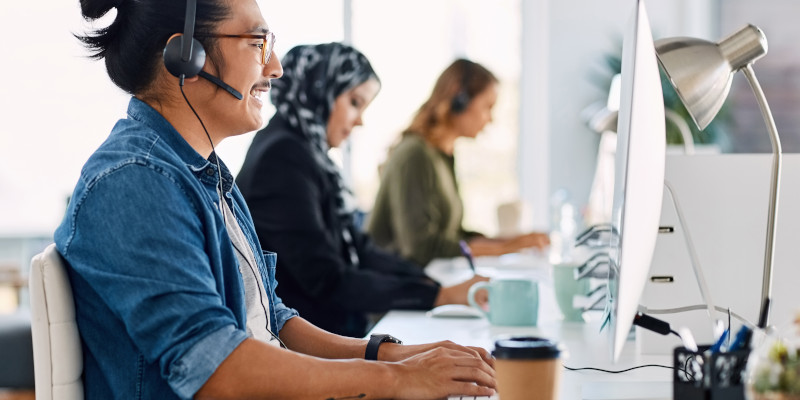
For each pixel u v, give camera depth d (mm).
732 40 1227
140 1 1222
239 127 1302
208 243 1138
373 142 5379
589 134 5578
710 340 1391
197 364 1011
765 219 1391
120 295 1025
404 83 5402
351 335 2168
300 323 1469
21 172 5617
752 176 1393
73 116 5586
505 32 5559
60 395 1079
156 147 1142
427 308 2107
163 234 1044
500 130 5629
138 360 1078
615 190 1089
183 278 1033
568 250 3303
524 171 5625
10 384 2768
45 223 5688
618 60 5488
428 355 1130
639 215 940
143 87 1240
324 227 2199
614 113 3742
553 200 5164
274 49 1342
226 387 1017
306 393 1037
